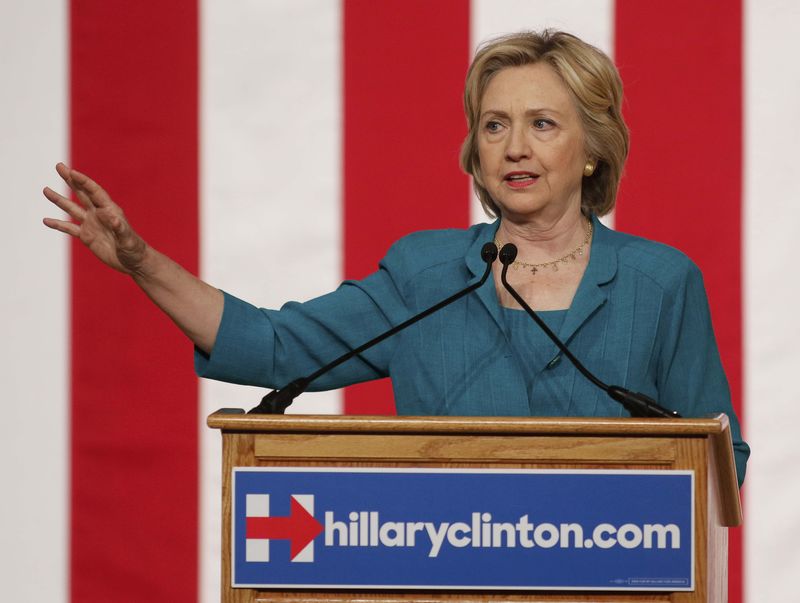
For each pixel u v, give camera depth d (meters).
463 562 6.34
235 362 8.43
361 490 6.36
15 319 12.90
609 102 8.55
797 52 12.92
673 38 12.95
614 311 8.38
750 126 12.91
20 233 12.91
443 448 6.41
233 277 12.97
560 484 6.32
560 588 6.30
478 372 8.35
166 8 12.99
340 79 13.05
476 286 7.89
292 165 13.02
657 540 6.30
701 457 6.32
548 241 8.66
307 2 13.05
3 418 12.90
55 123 12.95
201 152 12.97
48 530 12.92
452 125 13.06
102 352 12.92
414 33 13.08
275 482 6.37
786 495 12.83
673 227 12.95
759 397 12.88
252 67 13.02
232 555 6.37
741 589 12.86
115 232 7.66
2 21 12.92
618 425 6.31
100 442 12.92
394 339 8.77
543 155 8.30
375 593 6.38
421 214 13.06
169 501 12.92
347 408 13.01
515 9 13.05
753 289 12.91
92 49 12.97
